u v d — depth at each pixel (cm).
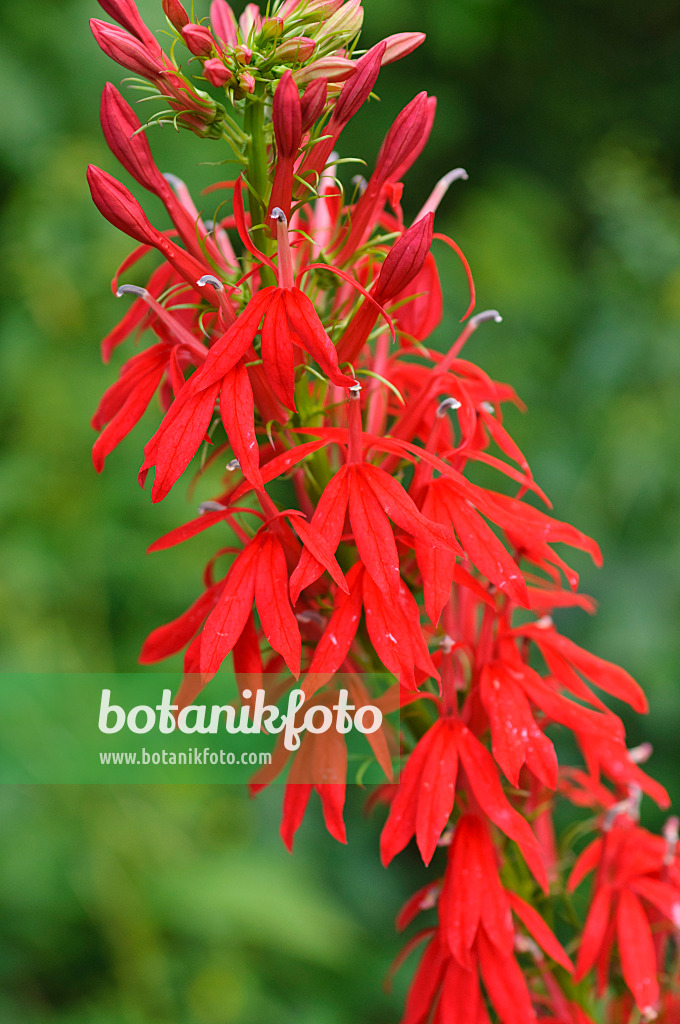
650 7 140
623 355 99
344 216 37
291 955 78
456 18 128
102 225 76
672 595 91
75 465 73
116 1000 68
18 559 69
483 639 37
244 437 34
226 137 36
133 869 68
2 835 66
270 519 36
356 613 35
